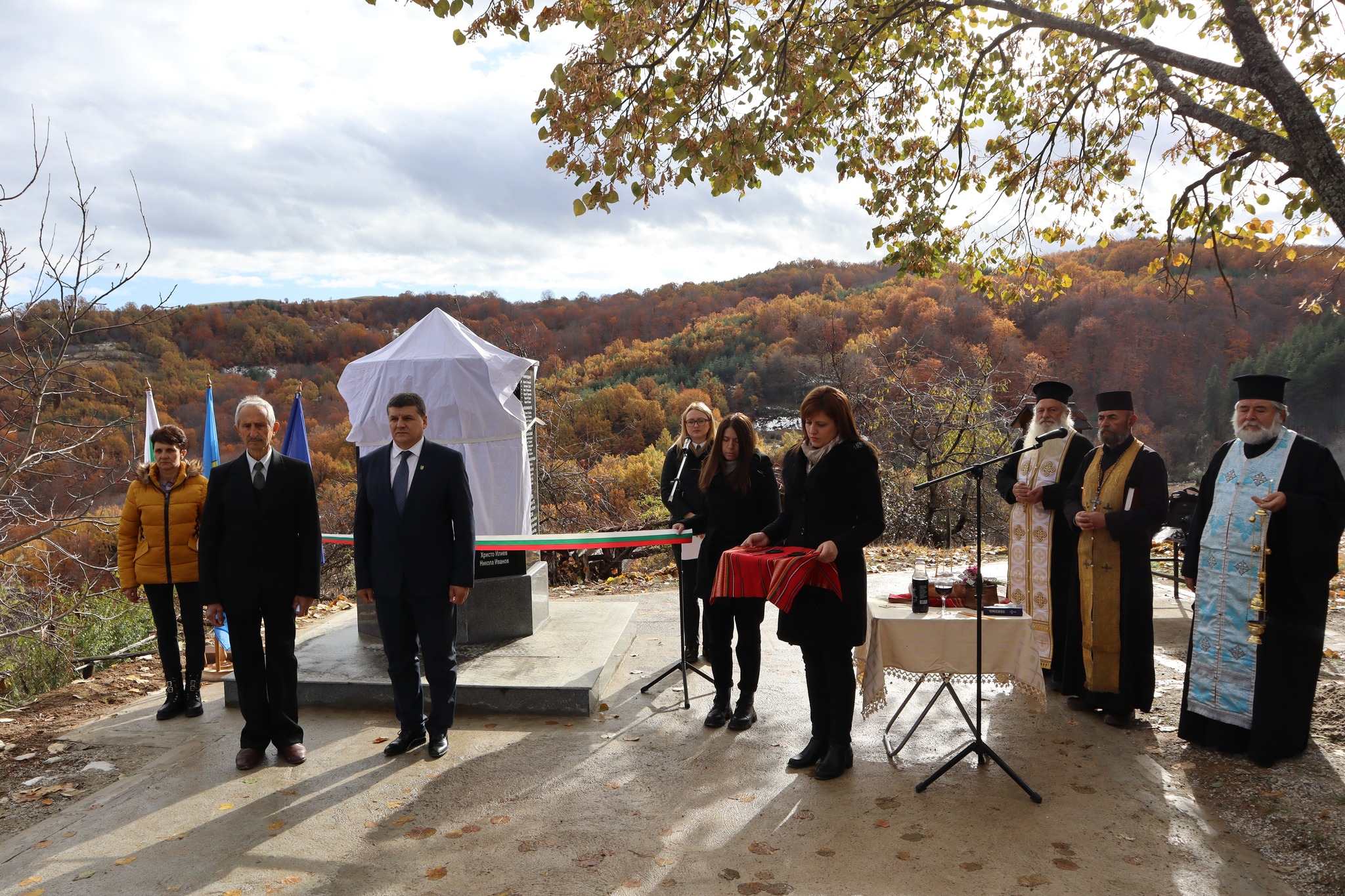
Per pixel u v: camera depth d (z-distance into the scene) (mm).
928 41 6078
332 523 13555
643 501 14828
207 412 6016
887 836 3254
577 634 5934
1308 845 3109
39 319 6469
